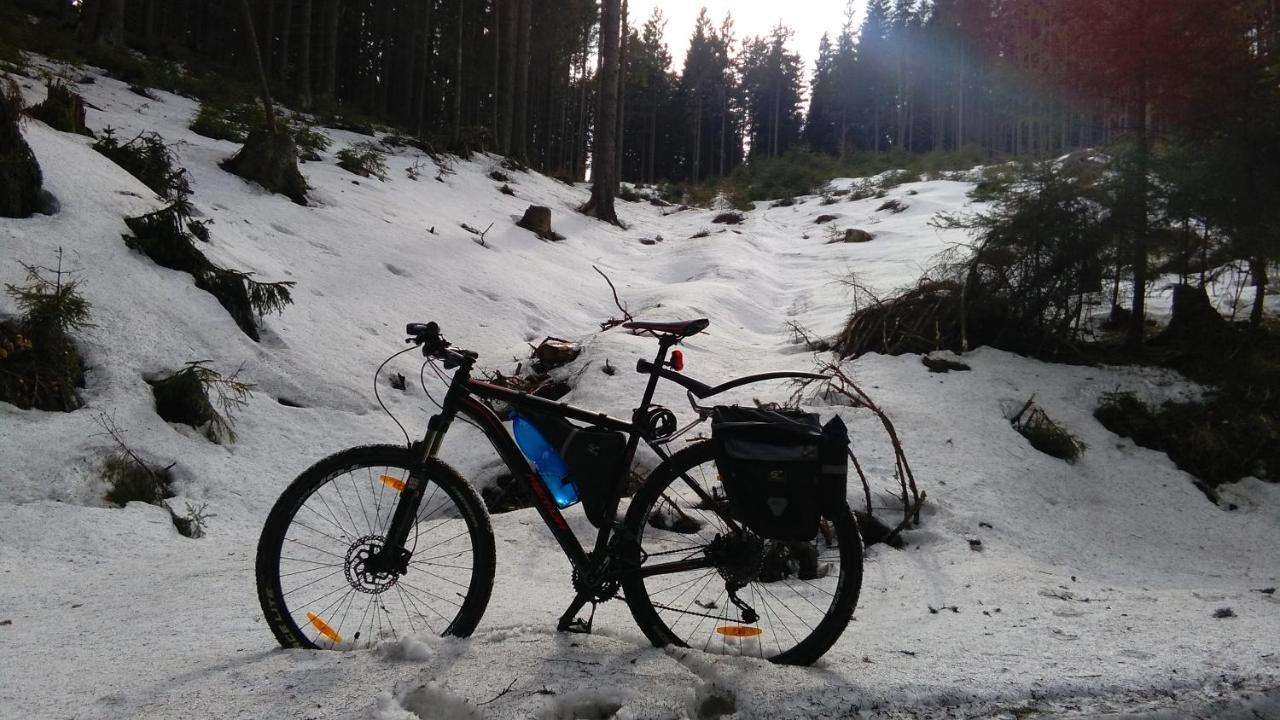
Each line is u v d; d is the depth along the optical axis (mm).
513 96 31250
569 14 35562
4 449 4926
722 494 2533
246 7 11547
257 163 11281
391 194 14180
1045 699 2324
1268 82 7559
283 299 7676
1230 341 7902
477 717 2045
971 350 8070
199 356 6582
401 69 38750
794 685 2318
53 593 3578
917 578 4223
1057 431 6418
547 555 4285
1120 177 7902
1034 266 8000
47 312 5645
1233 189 7527
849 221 21719
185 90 17500
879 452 6012
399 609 2965
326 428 6500
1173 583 4445
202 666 2449
